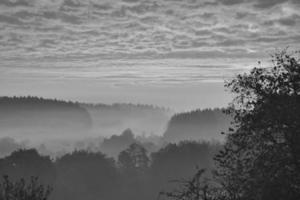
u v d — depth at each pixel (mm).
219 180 18094
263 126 16422
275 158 16016
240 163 17328
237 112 17469
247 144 17234
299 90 16500
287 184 15461
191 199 17984
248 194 16562
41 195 24438
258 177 16328
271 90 16828
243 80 17391
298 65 16641
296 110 15773
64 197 106875
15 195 23750
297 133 15609
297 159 15602
